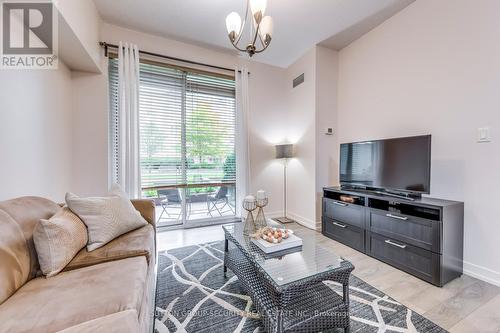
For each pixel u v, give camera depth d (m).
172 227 3.31
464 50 2.03
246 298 1.67
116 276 1.14
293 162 3.85
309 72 3.45
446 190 2.16
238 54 3.59
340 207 2.79
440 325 1.38
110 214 1.67
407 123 2.52
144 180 3.09
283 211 4.05
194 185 3.42
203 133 3.48
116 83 2.93
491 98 1.87
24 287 1.06
